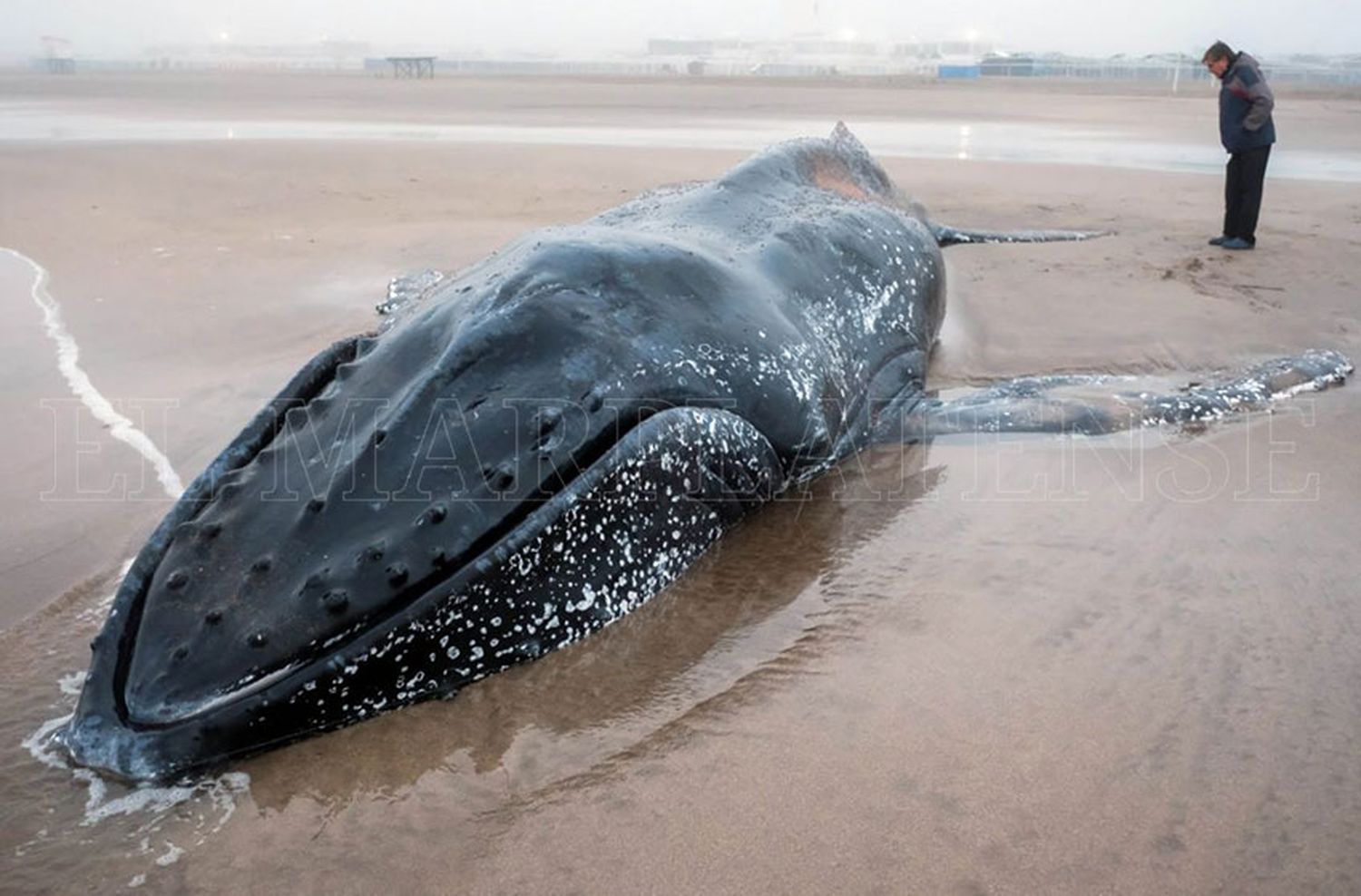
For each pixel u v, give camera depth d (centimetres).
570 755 277
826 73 7381
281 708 271
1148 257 870
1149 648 319
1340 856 241
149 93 4188
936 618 337
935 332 624
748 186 542
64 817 257
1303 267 832
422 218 1060
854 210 564
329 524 289
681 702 298
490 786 267
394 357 336
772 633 330
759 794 262
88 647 329
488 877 240
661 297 378
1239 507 410
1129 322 676
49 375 577
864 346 504
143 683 274
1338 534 387
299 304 719
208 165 1485
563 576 313
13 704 300
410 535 289
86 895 236
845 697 298
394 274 804
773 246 478
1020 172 1411
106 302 725
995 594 350
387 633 280
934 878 237
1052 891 233
